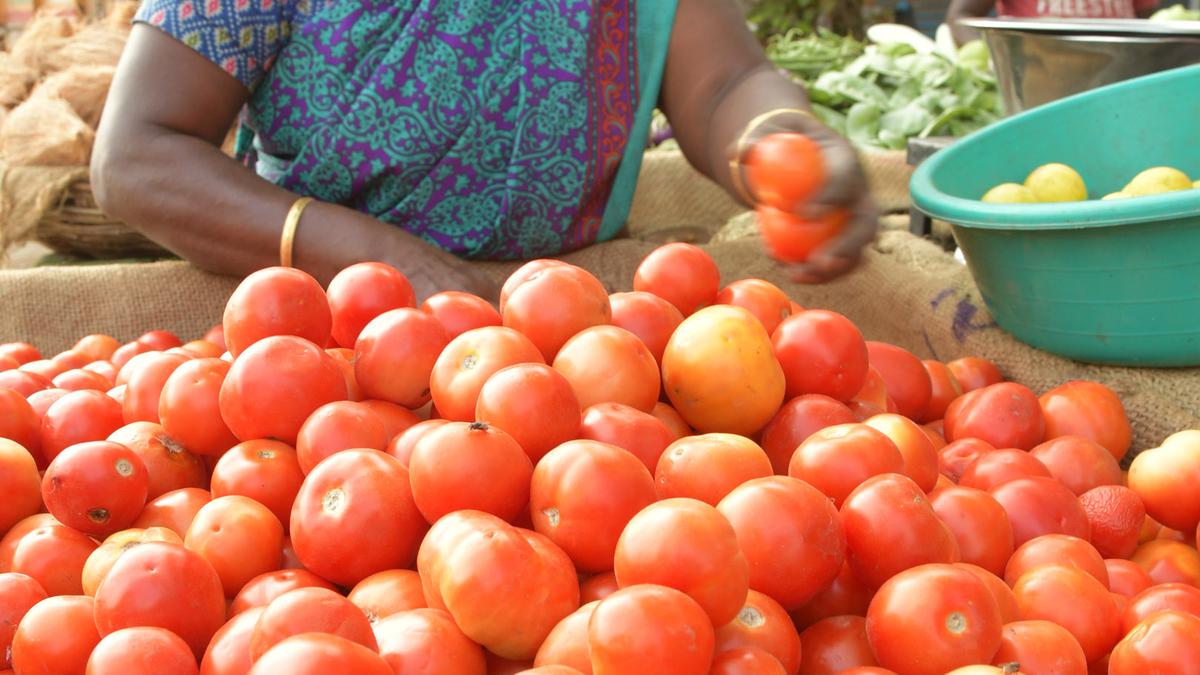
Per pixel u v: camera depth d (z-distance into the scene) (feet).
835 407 3.49
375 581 2.81
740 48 6.73
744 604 2.60
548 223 6.43
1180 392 4.82
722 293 4.16
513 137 6.21
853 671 2.55
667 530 2.47
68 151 8.62
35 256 10.76
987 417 4.28
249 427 3.26
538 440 2.99
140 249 9.11
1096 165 6.46
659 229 9.30
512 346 3.28
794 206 4.06
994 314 5.54
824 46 13.78
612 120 6.54
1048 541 3.24
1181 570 3.61
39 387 4.11
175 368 3.76
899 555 2.81
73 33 11.16
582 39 6.20
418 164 6.13
